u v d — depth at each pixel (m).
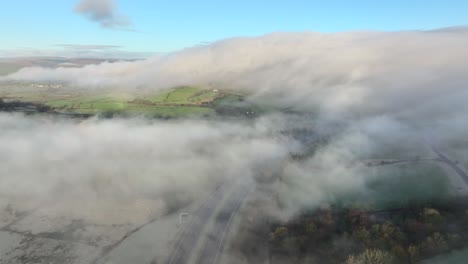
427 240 81.81
